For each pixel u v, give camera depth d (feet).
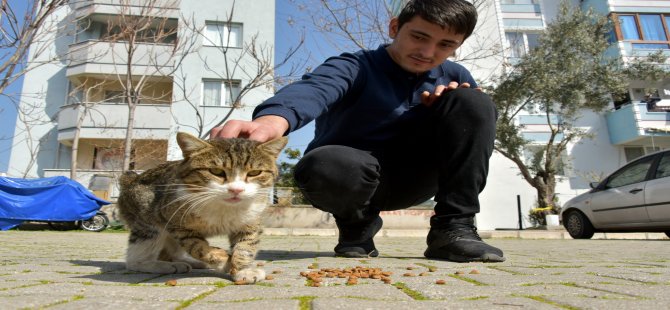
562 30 48.70
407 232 35.06
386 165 11.75
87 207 37.06
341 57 10.90
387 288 6.54
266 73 31.14
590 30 50.47
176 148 52.21
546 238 33.81
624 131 60.13
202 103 52.95
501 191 57.57
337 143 11.48
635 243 24.61
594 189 32.65
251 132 6.97
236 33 55.16
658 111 59.16
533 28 61.26
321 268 9.55
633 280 7.57
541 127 58.90
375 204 12.26
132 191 9.30
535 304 5.28
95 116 50.88
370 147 11.38
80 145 54.49
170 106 49.11
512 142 48.08
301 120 7.96
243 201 8.04
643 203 28.32
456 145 10.51
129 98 32.53
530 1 62.75
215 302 5.41
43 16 19.85
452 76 12.26
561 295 5.92
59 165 54.70
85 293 5.90
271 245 21.18
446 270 8.97
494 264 10.12
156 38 32.65
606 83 48.83
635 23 62.39
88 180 50.98
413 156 11.82
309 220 38.47
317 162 10.25
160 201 8.55
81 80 53.47
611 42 61.87
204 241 8.09
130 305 5.08
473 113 10.36
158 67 33.42
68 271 8.73
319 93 8.82
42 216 35.76
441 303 5.33
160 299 5.52
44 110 51.08
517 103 49.24
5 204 34.88
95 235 30.55
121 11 30.68
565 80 47.24
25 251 15.38
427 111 11.48
